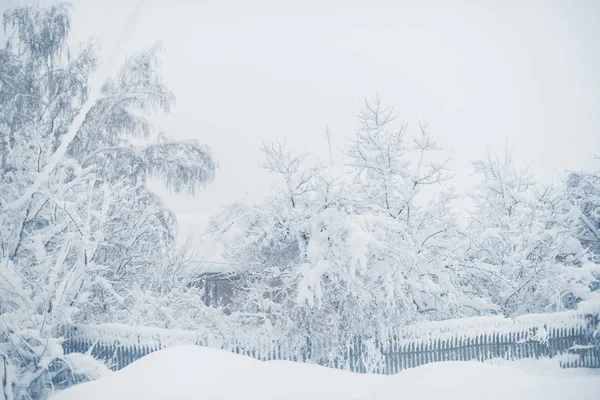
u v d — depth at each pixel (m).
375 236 14.27
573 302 18.00
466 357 14.77
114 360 14.40
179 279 17.88
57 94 21.34
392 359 14.27
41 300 12.52
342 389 7.89
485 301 16.73
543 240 17.73
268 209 15.70
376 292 14.28
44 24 20.97
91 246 13.91
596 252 21.08
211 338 14.47
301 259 15.27
